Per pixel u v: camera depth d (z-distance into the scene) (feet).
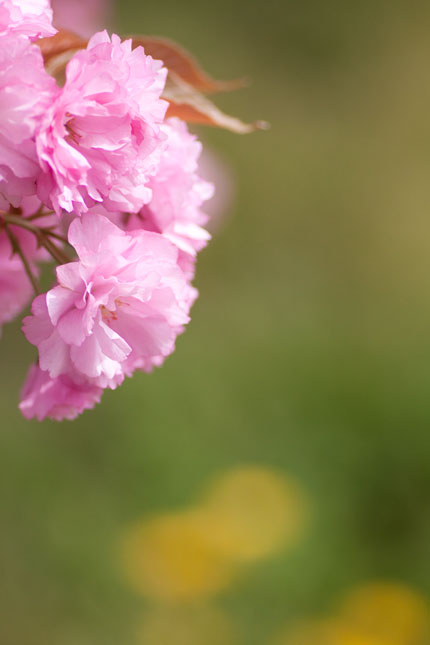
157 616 5.28
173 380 7.91
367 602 4.99
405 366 8.21
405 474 6.75
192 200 2.32
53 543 6.01
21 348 7.93
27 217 2.28
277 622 5.24
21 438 6.97
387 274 10.98
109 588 5.54
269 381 8.12
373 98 13.52
